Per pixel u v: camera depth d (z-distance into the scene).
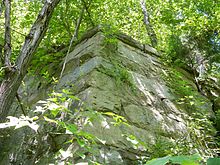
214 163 0.60
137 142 2.54
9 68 2.61
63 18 5.42
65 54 4.81
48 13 2.93
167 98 4.28
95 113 2.58
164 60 4.97
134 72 4.20
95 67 3.71
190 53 5.35
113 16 7.16
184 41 5.40
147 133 3.49
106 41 4.12
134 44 4.68
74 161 2.72
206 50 5.34
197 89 5.24
